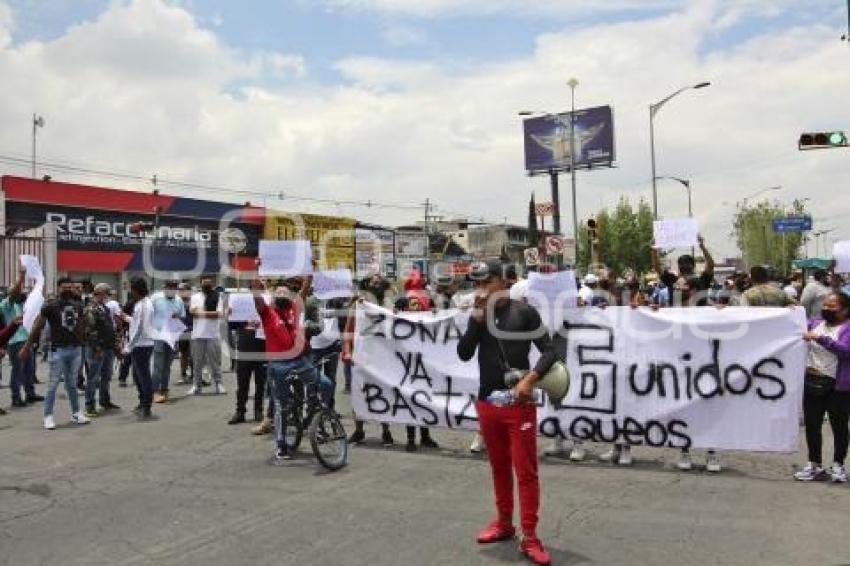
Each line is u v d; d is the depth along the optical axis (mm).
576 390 8055
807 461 7949
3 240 21531
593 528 5773
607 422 7934
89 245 35062
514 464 5277
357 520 6012
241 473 7570
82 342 10484
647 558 5133
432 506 6379
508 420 5305
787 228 58125
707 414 7629
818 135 19672
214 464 7957
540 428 8172
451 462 8031
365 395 8992
